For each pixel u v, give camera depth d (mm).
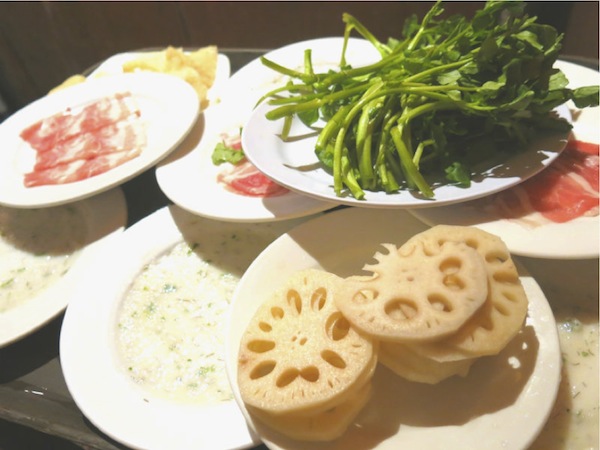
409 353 206
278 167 296
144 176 396
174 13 681
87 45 741
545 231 248
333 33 635
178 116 390
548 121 287
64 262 336
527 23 274
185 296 302
